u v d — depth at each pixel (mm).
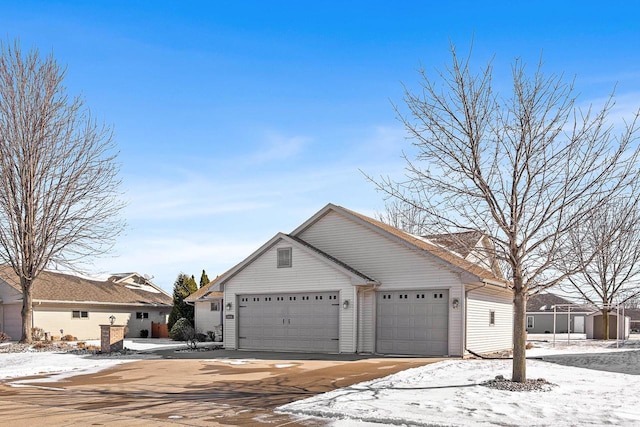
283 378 15453
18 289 33781
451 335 21078
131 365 19344
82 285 38594
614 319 38531
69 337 34000
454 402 11102
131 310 40250
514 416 9852
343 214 24234
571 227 12875
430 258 21734
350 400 11594
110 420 10367
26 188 29141
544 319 55750
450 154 13469
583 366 17344
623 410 10211
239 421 10180
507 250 13594
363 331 22797
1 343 30234
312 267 23734
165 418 10492
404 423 9680
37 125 29375
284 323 24312
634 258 32250
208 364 19094
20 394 13539
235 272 25609
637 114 12969
